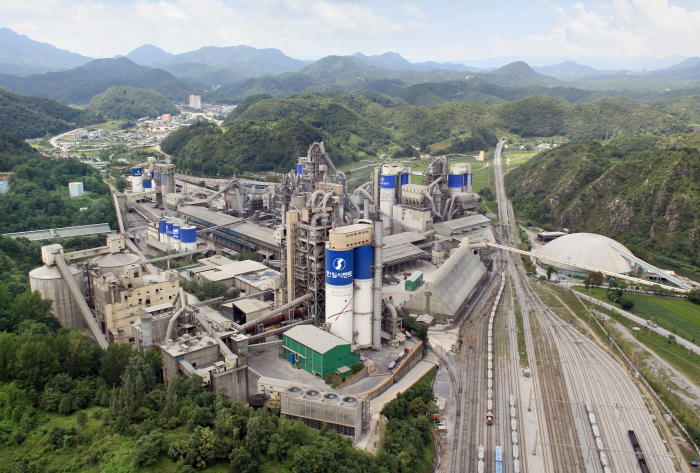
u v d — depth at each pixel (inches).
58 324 7308.1
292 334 6791.3
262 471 4458.7
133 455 4352.9
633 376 7268.7
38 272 7844.5
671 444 5792.3
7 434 4571.9
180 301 6968.5
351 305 7155.5
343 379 6304.1
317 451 4574.3
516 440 5713.6
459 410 6328.7
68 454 4404.5
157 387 5565.9
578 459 5487.2
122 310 7504.9
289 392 5610.2
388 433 5329.7
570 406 6491.1
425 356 7657.5
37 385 5236.2
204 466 4411.9
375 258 7155.5
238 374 5767.7
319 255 7332.7
